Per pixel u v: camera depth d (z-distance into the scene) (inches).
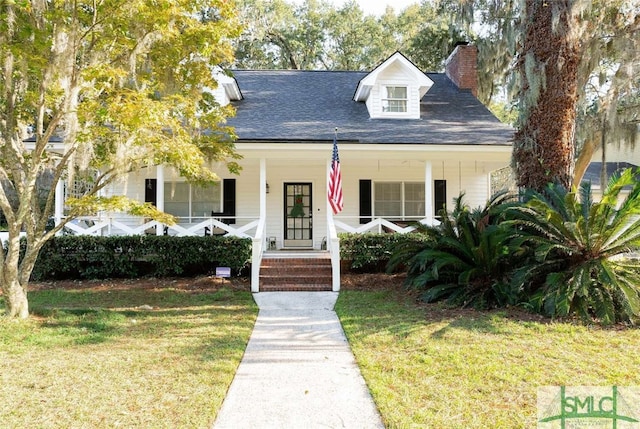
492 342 219.1
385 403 153.5
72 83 258.8
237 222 534.6
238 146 423.8
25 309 277.3
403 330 244.2
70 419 141.2
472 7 583.8
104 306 320.8
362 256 430.0
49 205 285.6
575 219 273.9
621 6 498.3
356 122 503.5
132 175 524.4
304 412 149.8
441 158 463.8
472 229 329.1
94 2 249.1
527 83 333.1
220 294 356.8
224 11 286.8
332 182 395.5
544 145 323.0
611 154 943.7
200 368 187.8
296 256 432.5
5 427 135.5
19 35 248.1
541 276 293.4
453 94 609.3
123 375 179.6
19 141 289.4
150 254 422.6
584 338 223.8
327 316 291.0
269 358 206.5
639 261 292.5
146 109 235.5
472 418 141.8
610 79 604.4
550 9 320.8
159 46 290.5
